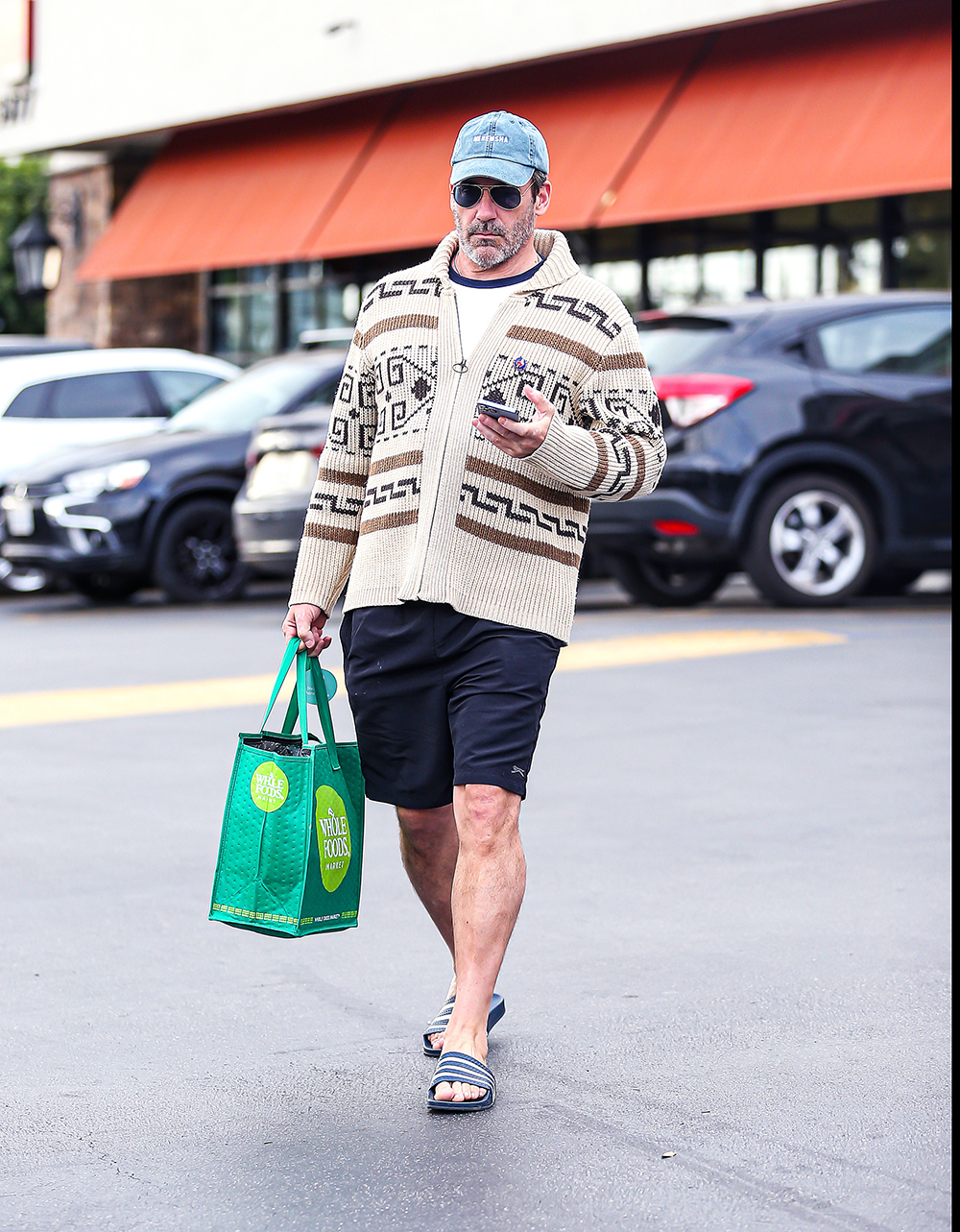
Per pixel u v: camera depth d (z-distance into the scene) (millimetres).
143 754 19406
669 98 47656
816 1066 9922
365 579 10016
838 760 18422
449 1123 9156
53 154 71438
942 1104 9305
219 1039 10555
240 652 27422
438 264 10172
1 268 80375
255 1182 8430
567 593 10008
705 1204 8078
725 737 19625
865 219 46281
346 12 56031
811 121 43625
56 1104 9500
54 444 39969
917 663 24438
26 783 17953
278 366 37906
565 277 10070
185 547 35750
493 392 9859
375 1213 8055
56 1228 7930
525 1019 10844
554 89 51250
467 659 9844
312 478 31078
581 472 9539
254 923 9641
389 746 10156
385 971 11914
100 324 68500
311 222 56562
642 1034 10508
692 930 12656
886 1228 7789
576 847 15094
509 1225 7895
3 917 13234
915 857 14641
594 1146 8812
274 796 9641
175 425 37469
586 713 21141
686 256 50531
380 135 56344
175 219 63406
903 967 11742
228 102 60562
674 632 27812
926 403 29875
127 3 64500
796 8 43938
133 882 14242
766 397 29125
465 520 9828
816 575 30062
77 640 29531
